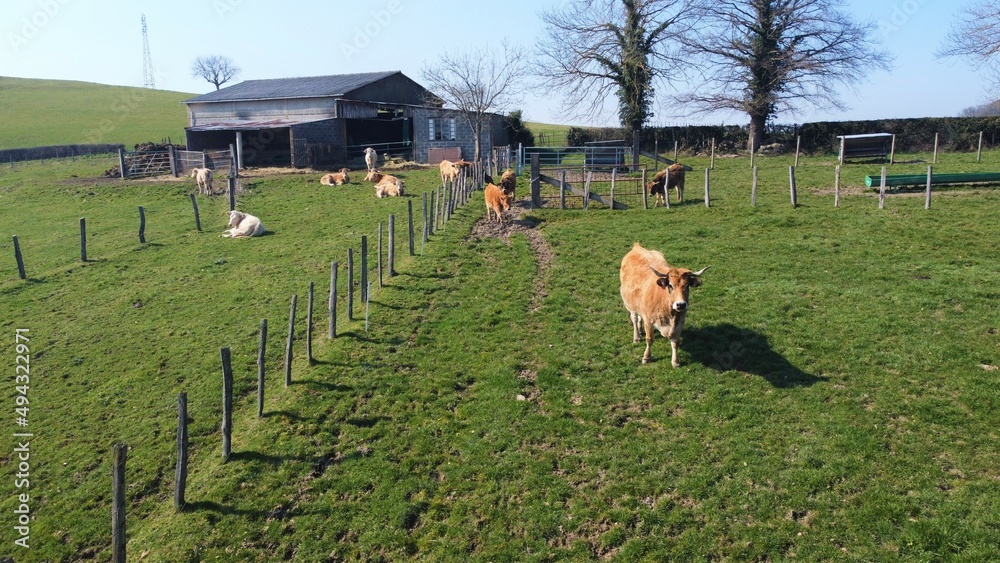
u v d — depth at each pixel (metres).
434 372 12.59
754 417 10.41
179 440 9.21
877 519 8.23
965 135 43.28
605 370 12.24
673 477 9.35
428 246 20.47
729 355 12.33
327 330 15.02
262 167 42.31
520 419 10.91
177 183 36.78
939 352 11.75
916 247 17.33
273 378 12.98
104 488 10.25
